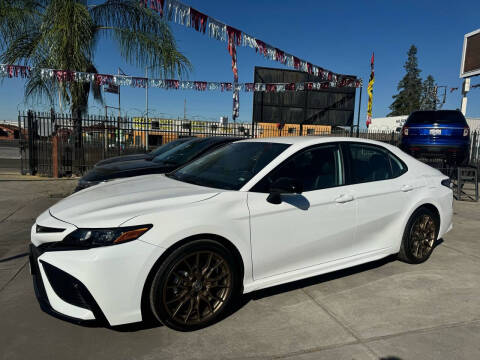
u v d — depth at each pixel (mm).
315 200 3154
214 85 10586
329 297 3260
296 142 3400
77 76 9727
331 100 16109
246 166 3252
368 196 3504
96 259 2318
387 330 2723
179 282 2584
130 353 2408
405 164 4035
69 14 10359
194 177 3453
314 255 3213
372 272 3857
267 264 2953
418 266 4047
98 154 11828
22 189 8539
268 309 3027
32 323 2771
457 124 8875
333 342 2559
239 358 2369
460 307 3105
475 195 8352
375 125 39438
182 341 2555
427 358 2381
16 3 10664
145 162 6379
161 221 2508
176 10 6066
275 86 11227
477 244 4902
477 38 13742
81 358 2346
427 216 4066
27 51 10992
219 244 2701
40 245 2652
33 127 11273
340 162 3488
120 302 2389
